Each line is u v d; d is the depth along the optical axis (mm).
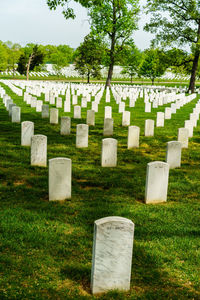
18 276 4816
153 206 7684
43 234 6020
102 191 8555
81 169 10203
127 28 50781
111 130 15445
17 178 9086
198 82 92750
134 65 81688
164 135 15992
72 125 17562
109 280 4621
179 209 7574
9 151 11648
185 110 26859
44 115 19484
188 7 44219
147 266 5301
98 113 22812
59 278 4859
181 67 61688
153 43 46844
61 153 11883
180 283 4934
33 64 89375
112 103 29859
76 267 5109
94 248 4480
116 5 49094
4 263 5105
